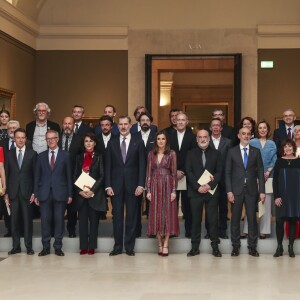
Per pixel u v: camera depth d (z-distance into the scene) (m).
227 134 9.66
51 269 7.77
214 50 14.38
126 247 8.75
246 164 8.58
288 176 8.41
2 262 8.22
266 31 14.17
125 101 14.51
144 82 14.48
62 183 8.67
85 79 14.54
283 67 14.25
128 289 6.72
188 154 8.65
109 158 8.69
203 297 6.38
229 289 6.71
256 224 8.66
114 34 14.39
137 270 7.69
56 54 14.53
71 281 7.11
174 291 6.62
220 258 8.48
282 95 14.26
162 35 14.43
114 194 8.66
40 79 14.56
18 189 8.70
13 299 6.36
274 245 8.87
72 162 9.25
